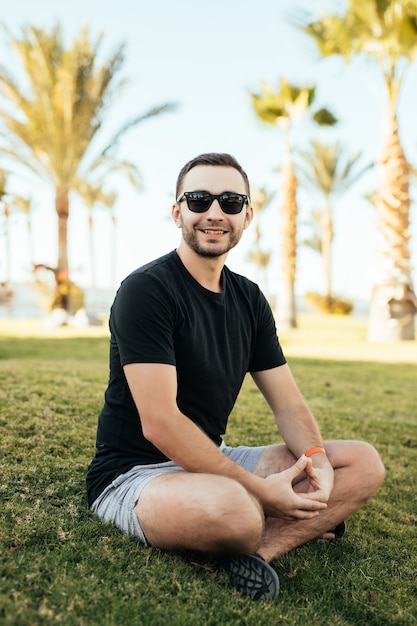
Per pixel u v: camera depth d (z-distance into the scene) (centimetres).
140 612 177
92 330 1411
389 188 1321
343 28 1206
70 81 1473
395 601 211
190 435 204
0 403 403
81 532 221
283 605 195
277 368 252
